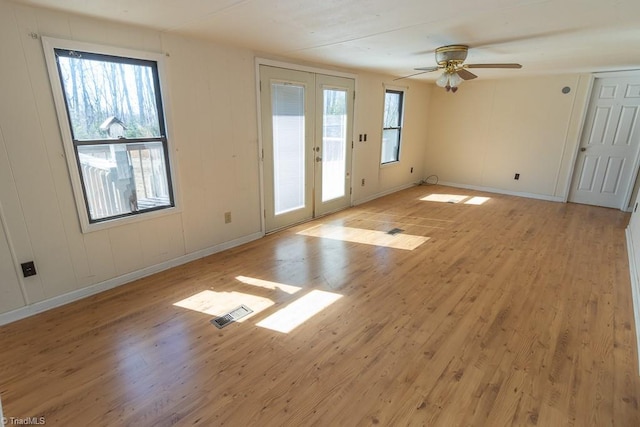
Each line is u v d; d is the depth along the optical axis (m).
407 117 6.57
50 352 2.11
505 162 6.49
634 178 5.27
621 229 4.52
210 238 3.61
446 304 2.70
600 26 2.60
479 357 2.10
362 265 3.40
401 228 4.54
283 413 1.69
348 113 5.09
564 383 1.89
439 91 7.02
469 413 1.70
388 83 5.79
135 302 2.69
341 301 2.73
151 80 2.91
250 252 3.71
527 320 2.49
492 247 3.88
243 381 1.90
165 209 3.16
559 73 5.39
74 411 1.70
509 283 3.04
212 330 2.35
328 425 1.63
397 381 1.91
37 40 2.26
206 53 3.20
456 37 2.98
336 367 2.01
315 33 2.88
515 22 2.52
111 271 2.89
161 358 2.07
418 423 1.64
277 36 2.98
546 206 5.68
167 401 1.76
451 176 7.25
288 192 4.45
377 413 1.70
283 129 4.16
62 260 2.61
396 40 3.10
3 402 1.75
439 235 4.27
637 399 1.79
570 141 5.73
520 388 1.86
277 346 2.19
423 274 3.21
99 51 2.53
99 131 2.67
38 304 2.53
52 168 2.46
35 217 2.43
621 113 5.28
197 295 2.80
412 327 2.40
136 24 2.63
